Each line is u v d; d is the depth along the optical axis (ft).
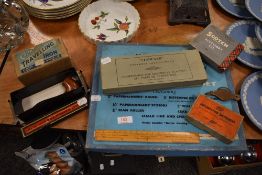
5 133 4.58
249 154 3.87
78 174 4.15
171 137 2.38
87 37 3.01
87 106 2.61
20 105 2.56
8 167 4.60
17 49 2.99
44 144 3.49
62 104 2.57
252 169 4.52
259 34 2.86
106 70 2.52
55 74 2.70
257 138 2.50
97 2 3.23
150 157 4.56
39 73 2.63
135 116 2.47
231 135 2.30
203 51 2.69
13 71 2.84
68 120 2.58
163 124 2.44
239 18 3.19
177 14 3.17
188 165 4.52
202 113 2.37
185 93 2.58
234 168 4.15
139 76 2.50
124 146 2.34
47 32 3.11
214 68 2.72
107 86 2.45
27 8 3.13
